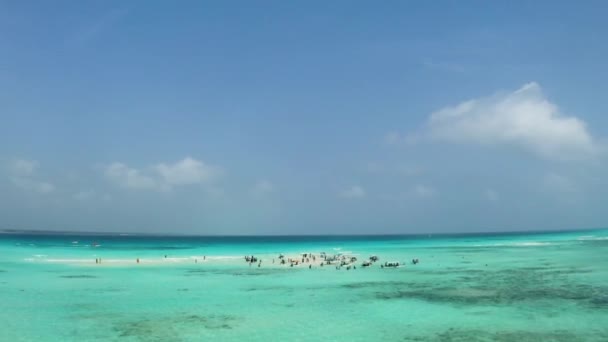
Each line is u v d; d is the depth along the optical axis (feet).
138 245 340.80
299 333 70.54
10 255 205.67
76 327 73.46
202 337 68.18
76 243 352.90
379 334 69.87
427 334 69.67
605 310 83.35
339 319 79.15
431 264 168.66
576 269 146.51
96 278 128.06
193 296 100.53
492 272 140.56
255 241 488.44
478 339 66.59
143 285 115.55
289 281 123.44
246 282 121.70
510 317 79.05
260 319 79.10
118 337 67.92
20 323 75.66
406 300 95.35
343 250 279.28
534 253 223.51
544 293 101.04
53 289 108.27
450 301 93.66
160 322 76.74
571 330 70.33
